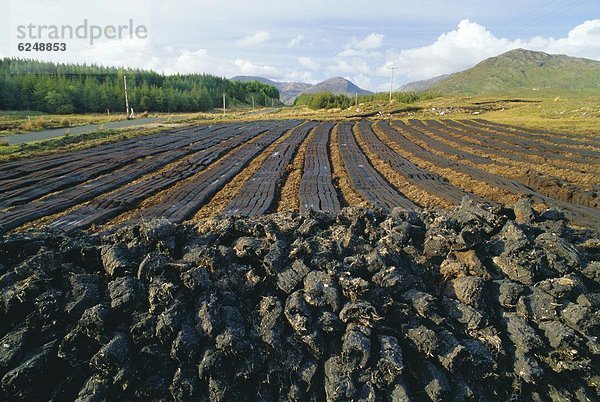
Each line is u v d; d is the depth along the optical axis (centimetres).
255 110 12488
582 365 527
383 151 2897
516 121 4541
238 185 1825
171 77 16200
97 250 637
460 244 673
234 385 501
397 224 767
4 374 488
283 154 2698
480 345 551
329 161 2527
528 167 2106
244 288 597
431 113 7081
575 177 1850
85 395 477
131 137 3481
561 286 604
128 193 1586
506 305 603
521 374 531
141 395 493
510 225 719
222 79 18438
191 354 503
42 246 649
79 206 1427
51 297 547
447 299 611
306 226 750
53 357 506
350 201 1570
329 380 500
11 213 1272
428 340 530
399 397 488
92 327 515
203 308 541
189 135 3794
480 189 1688
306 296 567
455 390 508
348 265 626
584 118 4456
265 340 525
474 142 3105
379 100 11125
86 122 5156
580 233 838
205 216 1359
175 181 1853
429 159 2411
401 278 611
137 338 518
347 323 549
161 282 569
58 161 2192
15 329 531
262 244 656
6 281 569
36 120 4722
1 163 2120
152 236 654
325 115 7538
